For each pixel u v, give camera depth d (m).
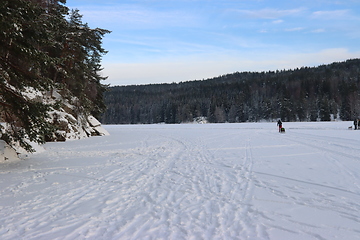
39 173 8.16
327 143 15.46
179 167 9.31
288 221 4.34
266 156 11.35
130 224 4.23
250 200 5.46
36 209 4.91
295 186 6.46
